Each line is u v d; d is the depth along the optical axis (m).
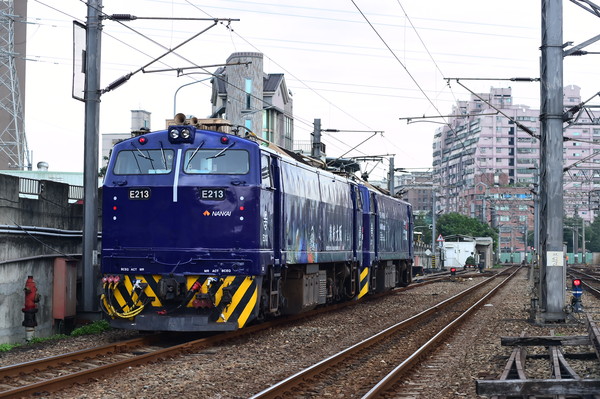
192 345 14.34
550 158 21.23
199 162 15.62
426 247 76.69
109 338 16.23
